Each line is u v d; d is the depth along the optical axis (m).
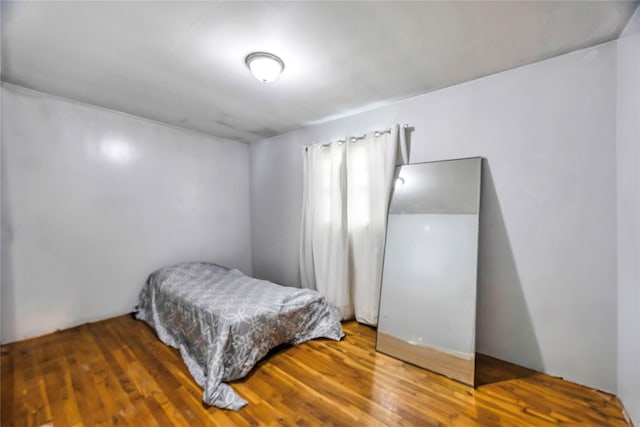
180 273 3.07
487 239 2.17
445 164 2.31
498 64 1.98
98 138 2.88
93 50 1.82
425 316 2.18
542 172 1.95
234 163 4.17
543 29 1.60
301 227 3.43
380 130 2.78
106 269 2.98
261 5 1.40
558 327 1.92
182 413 1.62
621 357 1.67
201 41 1.72
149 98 2.62
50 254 2.63
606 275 1.76
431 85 2.31
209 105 2.78
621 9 1.44
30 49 1.80
